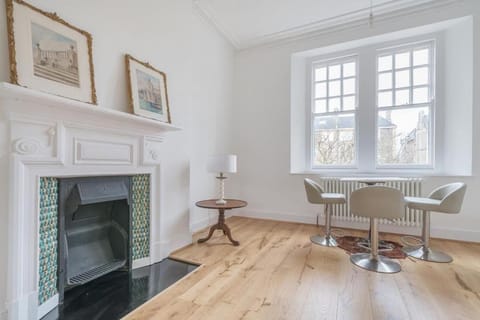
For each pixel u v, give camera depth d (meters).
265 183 4.21
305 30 3.85
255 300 1.70
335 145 4.00
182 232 2.80
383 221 3.38
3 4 1.37
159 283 1.95
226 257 2.49
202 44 3.58
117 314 1.54
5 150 1.33
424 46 3.44
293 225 3.77
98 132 1.84
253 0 3.19
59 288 1.62
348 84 3.91
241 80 4.44
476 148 2.91
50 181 1.58
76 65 1.72
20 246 1.39
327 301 1.69
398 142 3.58
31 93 1.27
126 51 2.16
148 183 2.35
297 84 4.14
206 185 3.70
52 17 1.59
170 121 2.56
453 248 2.71
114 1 2.06
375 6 3.27
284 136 4.07
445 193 2.63
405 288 1.86
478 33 2.92
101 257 2.02
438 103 3.33
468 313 1.55
